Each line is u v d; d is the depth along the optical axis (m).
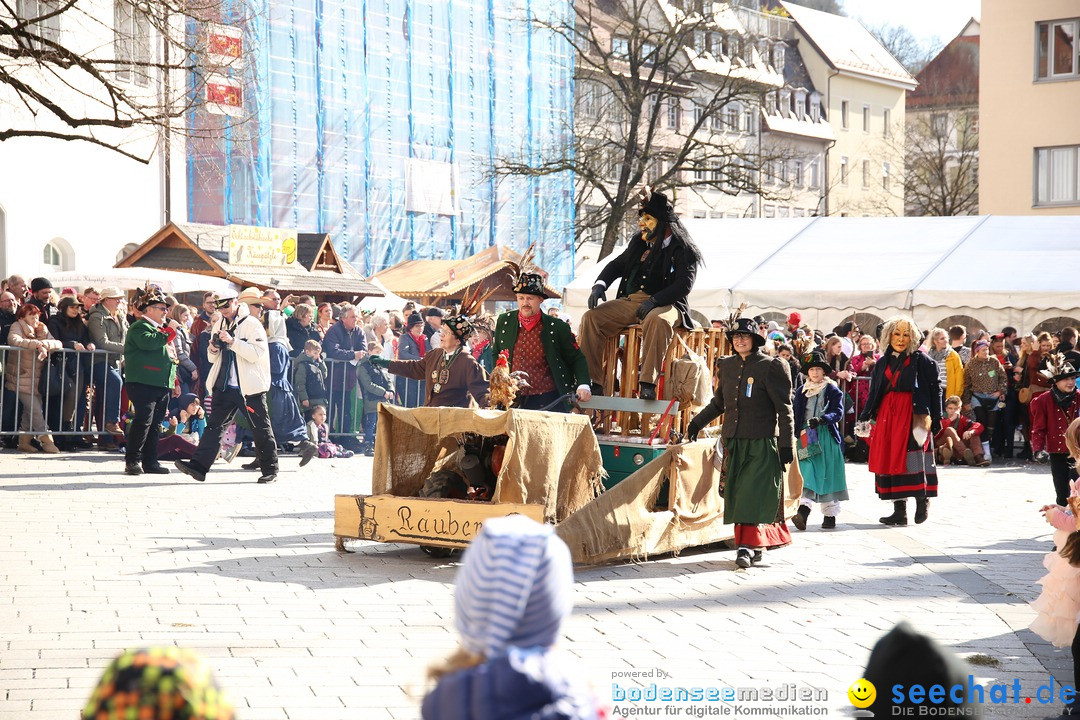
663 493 10.81
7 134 17.47
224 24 19.95
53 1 18.67
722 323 12.20
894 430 13.43
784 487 11.17
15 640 7.06
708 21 48.75
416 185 45.06
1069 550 6.94
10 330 16.92
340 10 41.72
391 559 10.08
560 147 48.94
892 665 2.91
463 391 11.59
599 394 11.38
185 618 7.73
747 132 71.94
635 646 7.34
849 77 82.00
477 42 47.97
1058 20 45.66
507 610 2.75
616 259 11.62
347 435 19.45
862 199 83.38
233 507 12.69
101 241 30.08
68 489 13.53
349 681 6.40
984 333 23.92
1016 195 46.38
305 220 40.44
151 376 15.01
